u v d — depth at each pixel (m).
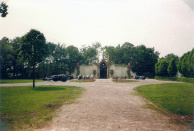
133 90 21.17
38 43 25.42
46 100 13.32
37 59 25.38
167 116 8.66
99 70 74.25
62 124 7.31
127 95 16.45
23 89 21.97
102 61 75.62
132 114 8.97
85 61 94.75
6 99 13.80
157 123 7.49
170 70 60.47
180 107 10.80
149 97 15.08
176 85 29.94
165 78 58.84
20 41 25.72
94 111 9.57
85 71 74.50
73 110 9.84
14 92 18.64
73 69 76.75
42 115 8.81
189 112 9.52
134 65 81.44
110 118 8.18
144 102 12.66
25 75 62.50
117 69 74.31
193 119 8.11
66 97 14.91
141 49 81.69
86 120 7.85
